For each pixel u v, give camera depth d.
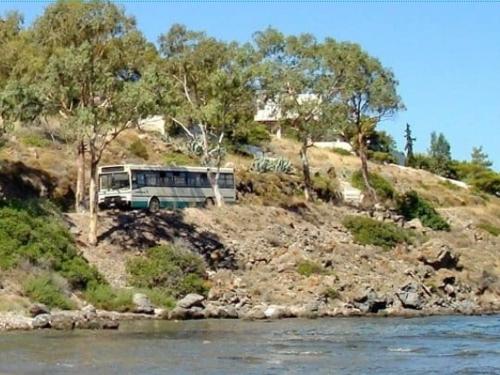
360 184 93.69
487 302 68.81
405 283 63.97
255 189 79.44
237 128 78.69
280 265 62.84
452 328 50.59
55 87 58.16
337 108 83.19
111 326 46.22
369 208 85.62
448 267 70.88
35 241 53.53
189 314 53.19
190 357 35.62
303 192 84.69
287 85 81.88
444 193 110.81
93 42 61.81
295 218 74.75
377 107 86.94
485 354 38.28
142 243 60.81
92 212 59.16
